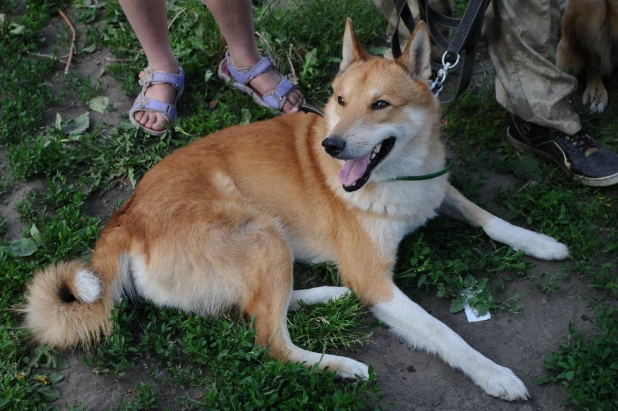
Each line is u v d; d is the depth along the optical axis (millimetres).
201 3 2352
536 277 1789
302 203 1778
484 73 2223
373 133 1647
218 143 1809
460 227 1884
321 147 1766
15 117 2111
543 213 1885
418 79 1699
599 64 2121
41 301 1642
